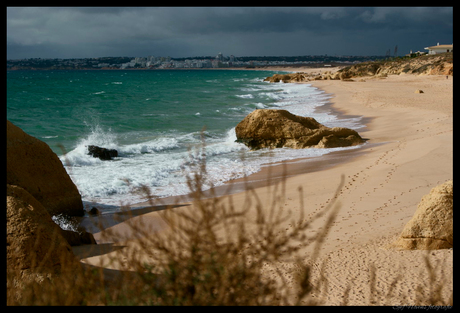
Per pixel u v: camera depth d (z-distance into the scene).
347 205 11.31
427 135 21.28
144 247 4.00
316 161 18.36
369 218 10.04
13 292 5.30
